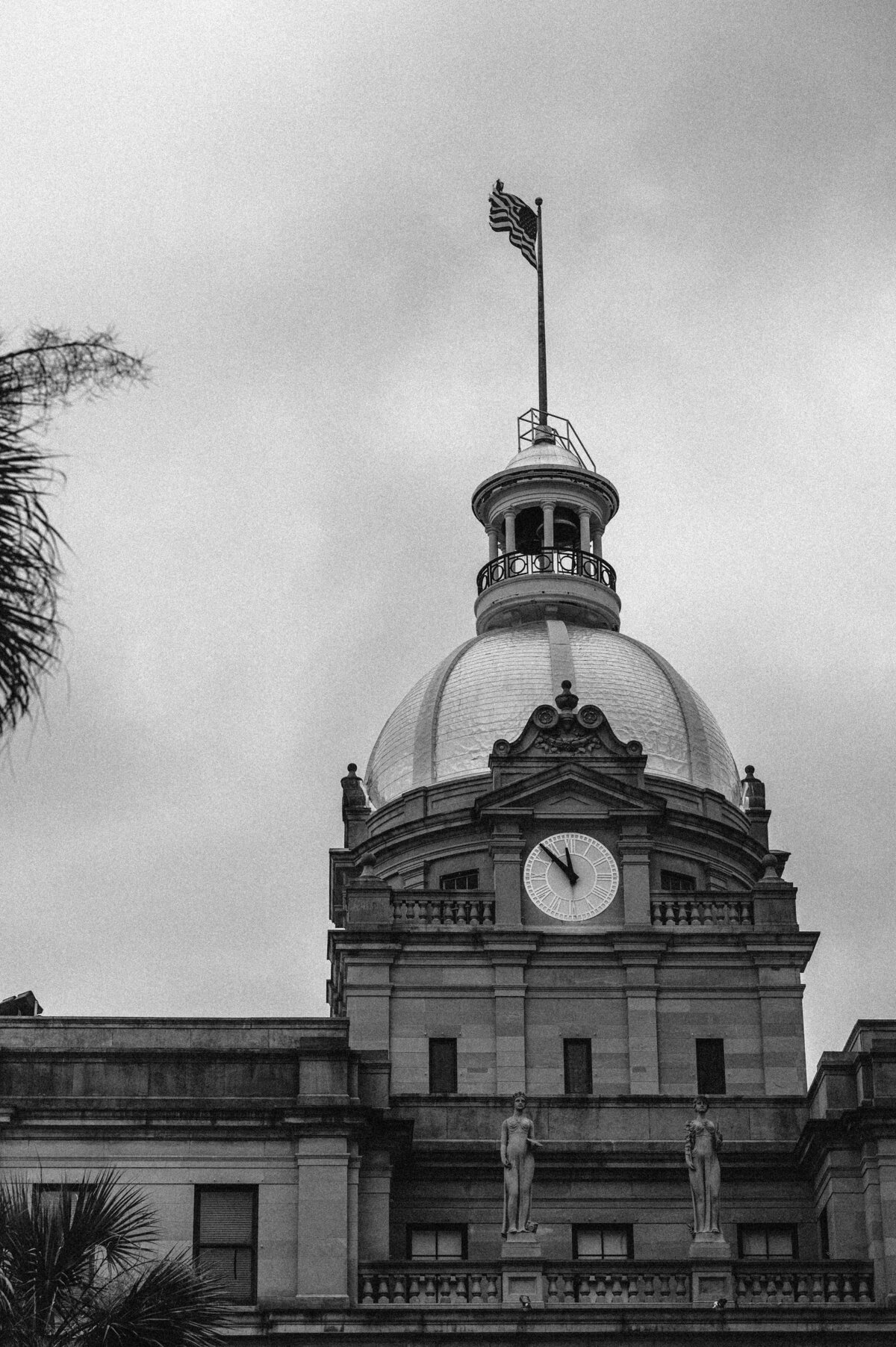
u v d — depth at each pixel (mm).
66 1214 42531
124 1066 67062
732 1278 65625
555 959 75750
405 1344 63719
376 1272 65438
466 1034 74688
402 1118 68562
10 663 26422
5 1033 68500
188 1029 68812
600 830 78000
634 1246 70875
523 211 103500
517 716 83750
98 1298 42750
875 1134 67312
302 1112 66125
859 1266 66125
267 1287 64562
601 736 79625
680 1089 74062
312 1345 63531
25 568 26547
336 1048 67312
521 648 86062
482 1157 71500
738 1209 71500
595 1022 75000
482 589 91125
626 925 76312
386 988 75000
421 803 82438
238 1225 65375
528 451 93125
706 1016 75062
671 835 79625
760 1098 72938
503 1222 70500
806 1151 70312
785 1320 64312
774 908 76438
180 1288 42938
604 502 92312
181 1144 66000
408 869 80812
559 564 90375
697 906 76875
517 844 77562
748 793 86312
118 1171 63500
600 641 86750
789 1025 74812
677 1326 64188
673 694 85938
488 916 76562
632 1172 71438
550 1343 63906
